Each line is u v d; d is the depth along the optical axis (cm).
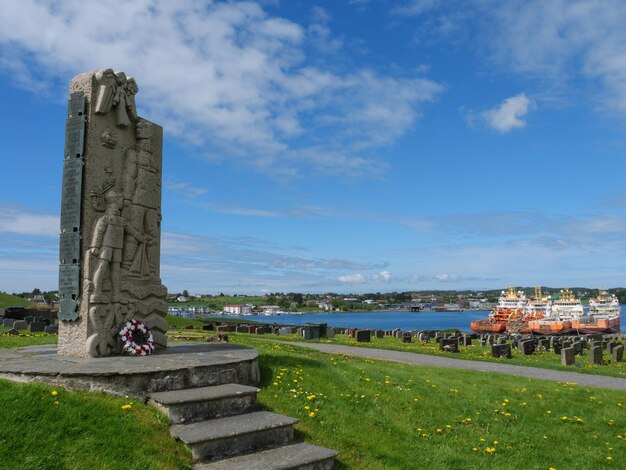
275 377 1134
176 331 3225
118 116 1202
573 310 9131
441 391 1338
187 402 820
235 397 884
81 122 1127
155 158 1309
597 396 1480
